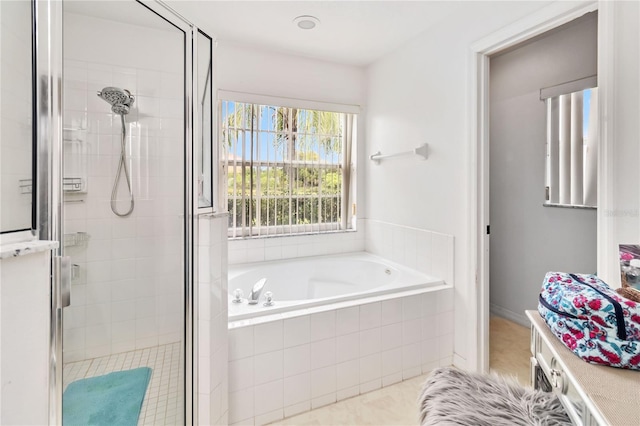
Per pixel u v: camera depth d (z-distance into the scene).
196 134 1.65
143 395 1.61
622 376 0.71
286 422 1.69
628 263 0.95
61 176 1.04
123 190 1.81
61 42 1.04
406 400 1.87
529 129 2.70
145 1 1.53
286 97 2.94
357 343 1.92
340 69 3.17
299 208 3.08
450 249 2.26
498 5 1.89
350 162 3.30
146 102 1.76
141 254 1.77
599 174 1.28
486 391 1.00
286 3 2.13
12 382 0.81
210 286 1.49
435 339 2.18
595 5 1.45
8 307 0.80
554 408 0.90
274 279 2.76
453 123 2.22
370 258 3.03
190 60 1.64
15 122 0.89
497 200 3.01
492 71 3.01
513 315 2.89
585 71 2.31
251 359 1.67
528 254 2.74
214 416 1.49
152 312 1.78
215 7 2.17
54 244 0.90
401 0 2.07
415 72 2.59
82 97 1.68
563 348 0.84
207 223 1.50
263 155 2.91
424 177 2.52
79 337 1.60
